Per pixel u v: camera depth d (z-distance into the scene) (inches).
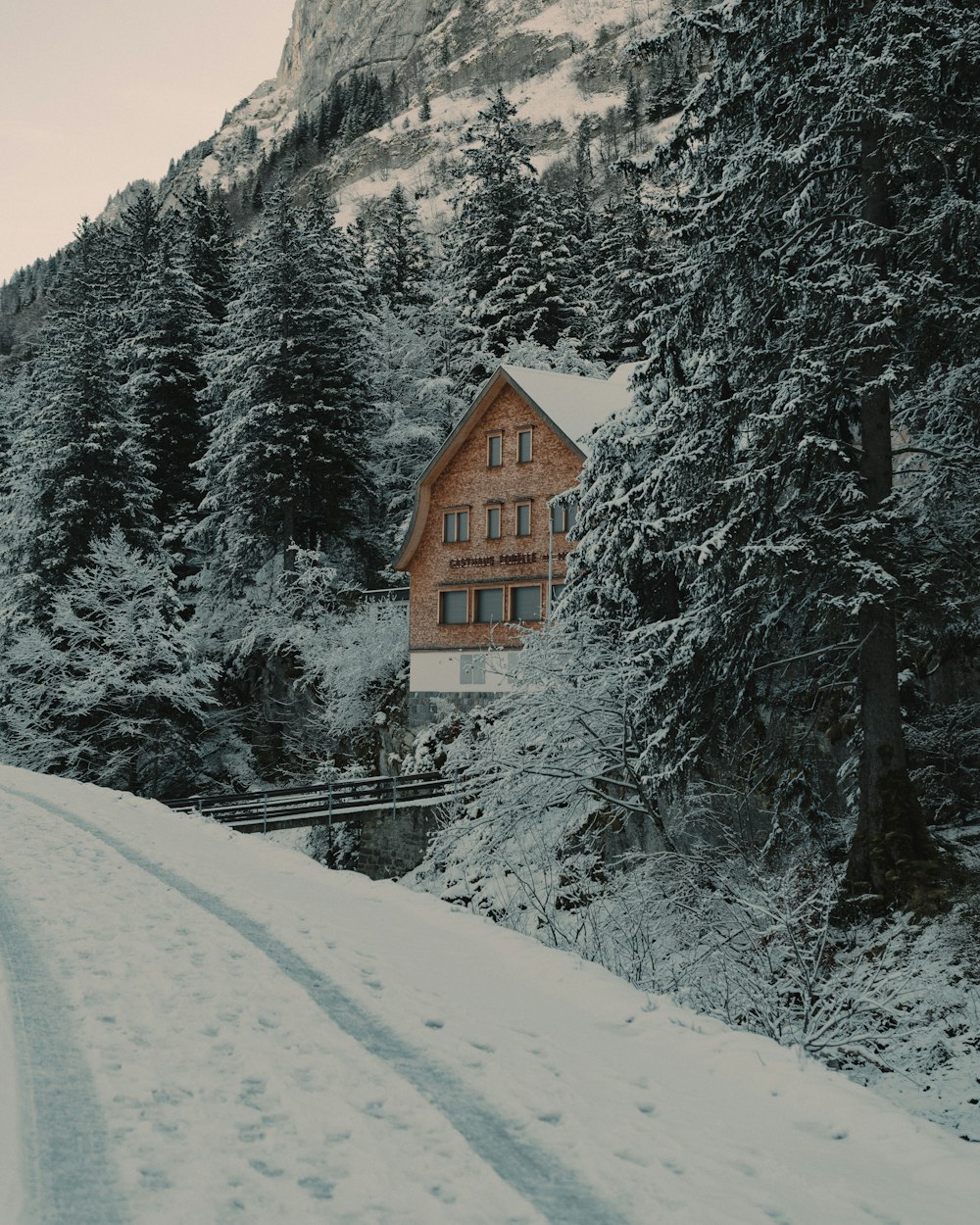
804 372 563.2
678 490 676.7
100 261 2551.7
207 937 367.9
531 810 804.6
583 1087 244.8
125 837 594.2
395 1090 234.8
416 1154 202.2
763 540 588.7
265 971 327.0
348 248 2343.8
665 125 6683.1
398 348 2053.4
